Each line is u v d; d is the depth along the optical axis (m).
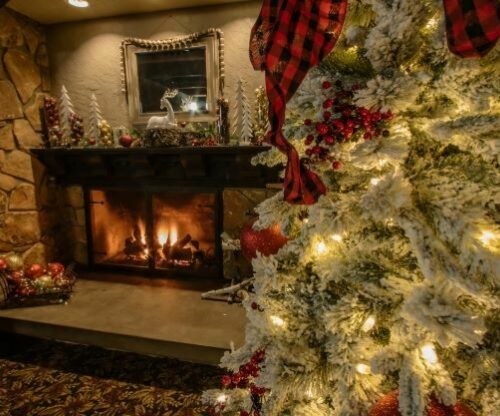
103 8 2.37
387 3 0.63
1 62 2.36
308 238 0.79
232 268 2.48
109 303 2.25
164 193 2.54
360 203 0.63
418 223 0.59
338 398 0.77
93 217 2.76
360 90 0.60
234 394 1.11
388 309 0.71
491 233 0.60
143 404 1.66
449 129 0.58
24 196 2.53
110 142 2.49
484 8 0.51
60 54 2.65
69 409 1.63
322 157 0.70
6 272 2.29
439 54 0.60
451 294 0.60
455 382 0.78
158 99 2.54
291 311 0.83
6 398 1.70
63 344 2.16
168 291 2.41
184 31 2.41
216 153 2.23
